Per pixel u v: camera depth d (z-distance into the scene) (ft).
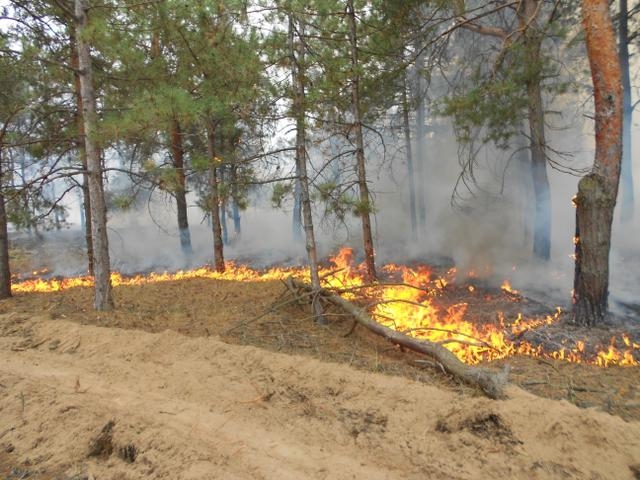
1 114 34.35
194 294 31.30
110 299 26.27
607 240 21.11
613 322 21.34
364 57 32.96
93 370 17.76
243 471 11.09
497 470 10.55
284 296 26.81
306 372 15.76
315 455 11.73
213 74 24.97
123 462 12.26
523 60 30.55
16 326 23.50
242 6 23.18
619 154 20.77
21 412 14.93
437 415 12.63
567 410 11.72
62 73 30.86
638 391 14.42
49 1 32.65
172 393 15.49
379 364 17.25
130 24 25.43
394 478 10.69
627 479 9.96
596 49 20.80
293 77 24.29
